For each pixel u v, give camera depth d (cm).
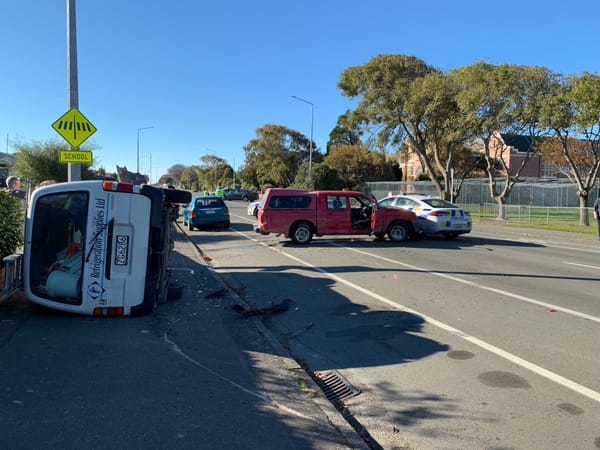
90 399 382
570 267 1145
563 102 2192
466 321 674
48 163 2692
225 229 2214
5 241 675
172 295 743
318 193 1584
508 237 1912
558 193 4247
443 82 2616
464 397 436
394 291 870
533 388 452
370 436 371
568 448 348
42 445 313
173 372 446
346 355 550
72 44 989
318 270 1089
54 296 606
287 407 391
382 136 3158
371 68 2891
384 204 1911
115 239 607
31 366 442
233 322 646
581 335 609
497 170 5816
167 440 327
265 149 7069
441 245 1573
